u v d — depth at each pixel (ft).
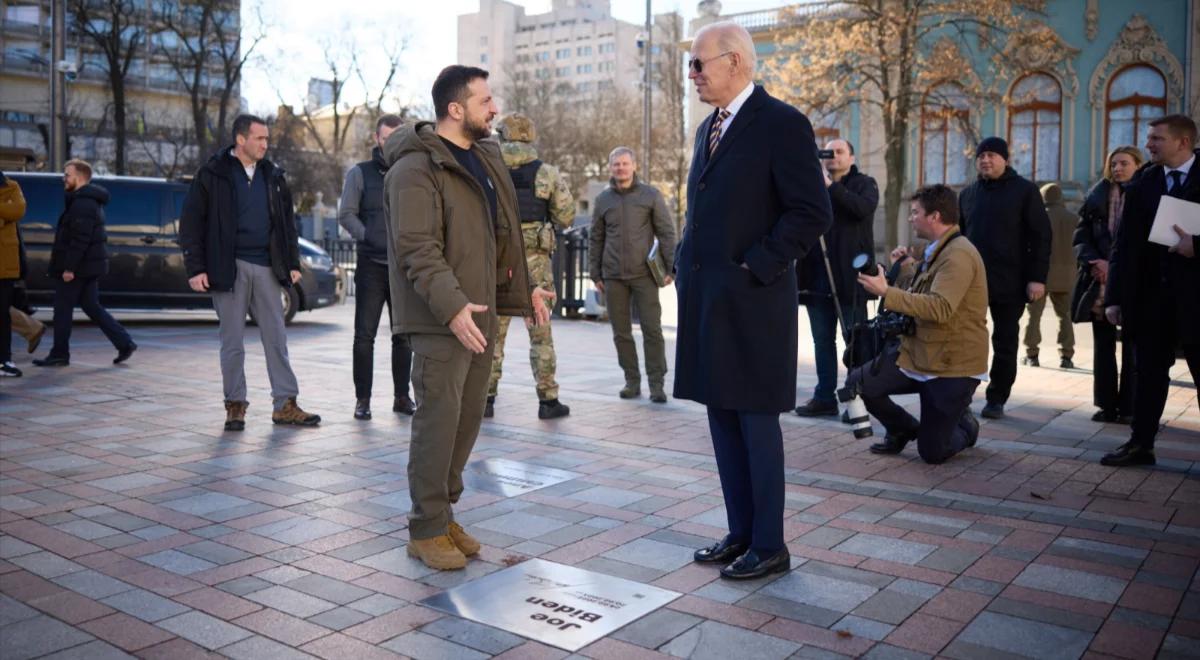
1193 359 16.71
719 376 11.69
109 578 11.72
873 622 10.32
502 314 13.07
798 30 89.86
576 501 15.25
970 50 94.07
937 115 88.89
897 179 87.04
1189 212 15.83
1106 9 94.12
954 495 15.60
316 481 16.43
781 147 11.41
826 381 22.91
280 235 21.16
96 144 146.92
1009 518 14.29
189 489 15.89
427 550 12.12
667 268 24.72
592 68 465.47
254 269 20.89
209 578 11.71
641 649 9.62
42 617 10.48
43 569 12.04
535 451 18.99
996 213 22.29
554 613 10.58
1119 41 93.76
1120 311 17.75
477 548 12.60
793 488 16.07
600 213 25.17
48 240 43.29
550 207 22.08
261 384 27.89
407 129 11.92
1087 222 22.91
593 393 26.68
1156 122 16.79
